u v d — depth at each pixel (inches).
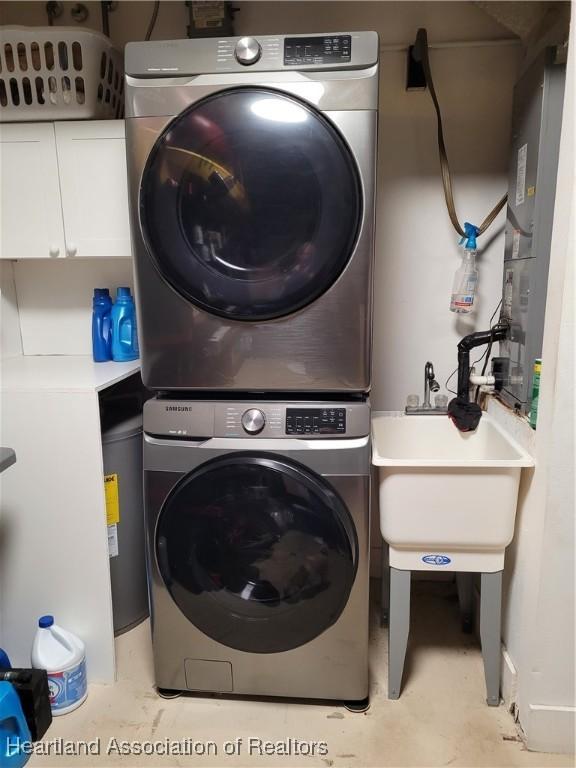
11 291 90.7
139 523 79.4
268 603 62.6
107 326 86.4
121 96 82.2
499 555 63.4
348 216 55.5
